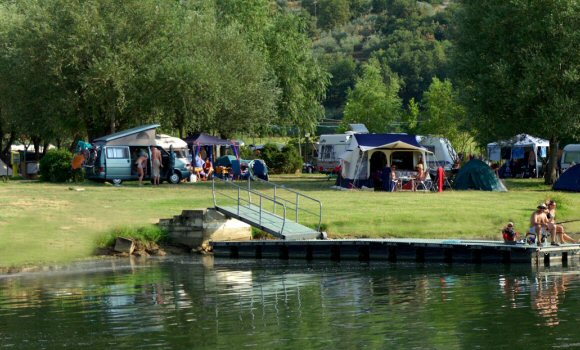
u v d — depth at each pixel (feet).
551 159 298.97
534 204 215.51
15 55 302.45
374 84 554.87
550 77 272.72
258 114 354.74
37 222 174.50
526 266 146.00
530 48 278.87
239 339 92.32
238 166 306.76
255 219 173.88
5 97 313.73
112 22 300.61
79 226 172.14
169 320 102.53
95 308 110.42
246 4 414.21
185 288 126.00
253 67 354.74
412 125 524.11
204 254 167.63
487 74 283.18
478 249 151.64
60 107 300.40
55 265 147.84
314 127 457.68
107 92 298.35
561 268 143.23
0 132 374.02
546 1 275.18
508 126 284.41
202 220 170.30
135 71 302.66
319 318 102.94
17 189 239.50
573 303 109.70
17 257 150.41
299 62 431.43
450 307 108.47
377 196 233.14
